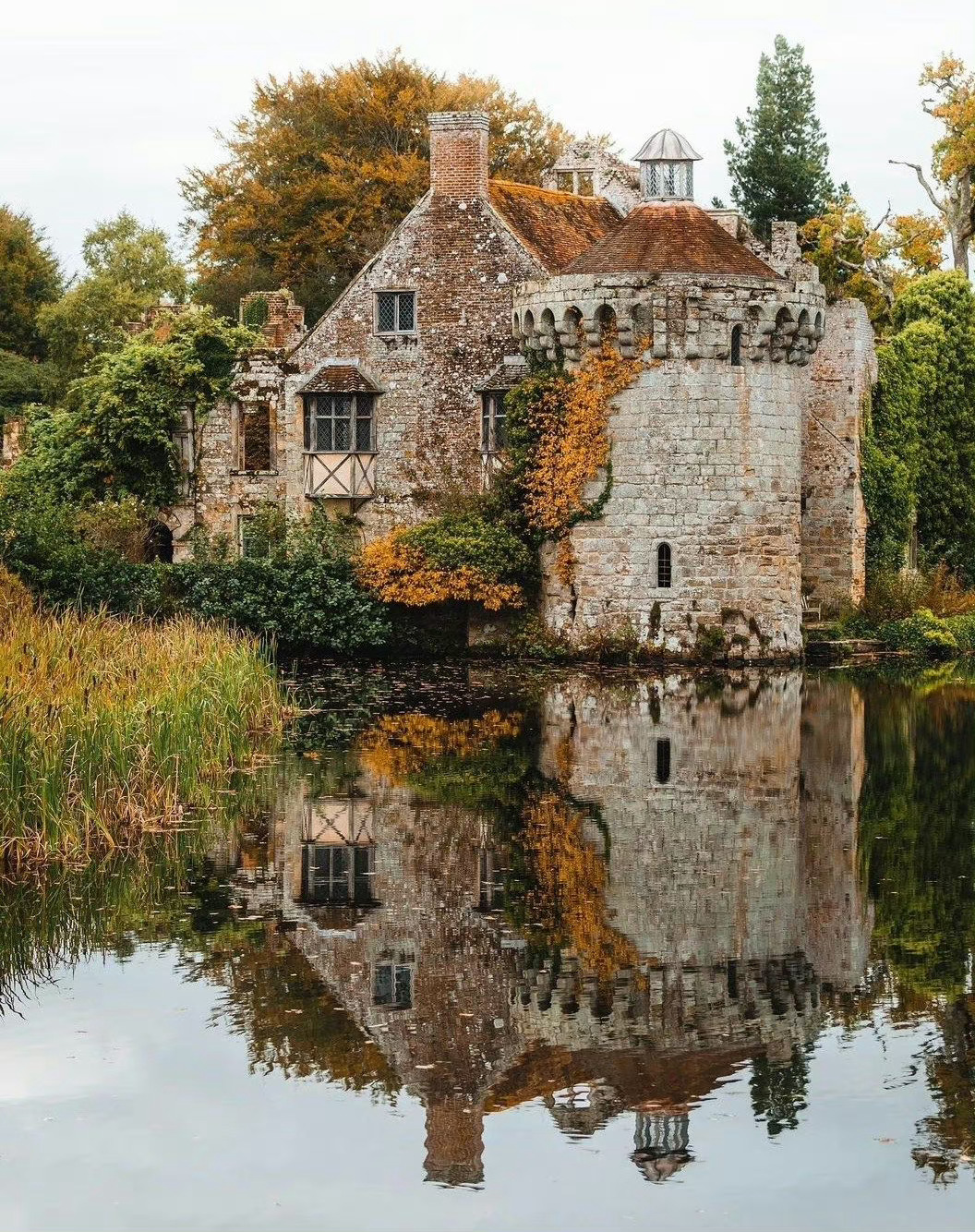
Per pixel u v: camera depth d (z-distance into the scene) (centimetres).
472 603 5109
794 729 3684
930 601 5456
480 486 5291
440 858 2577
